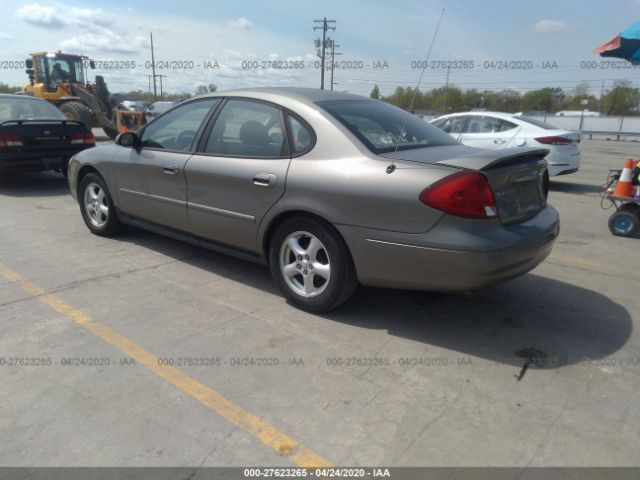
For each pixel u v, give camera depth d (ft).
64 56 54.03
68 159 27.76
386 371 9.72
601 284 14.60
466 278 9.86
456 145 12.71
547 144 30.45
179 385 9.15
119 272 14.71
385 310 12.41
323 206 11.04
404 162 10.42
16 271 14.65
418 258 10.12
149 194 15.47
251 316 11.96
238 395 8.89
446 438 7.89
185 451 7.53
